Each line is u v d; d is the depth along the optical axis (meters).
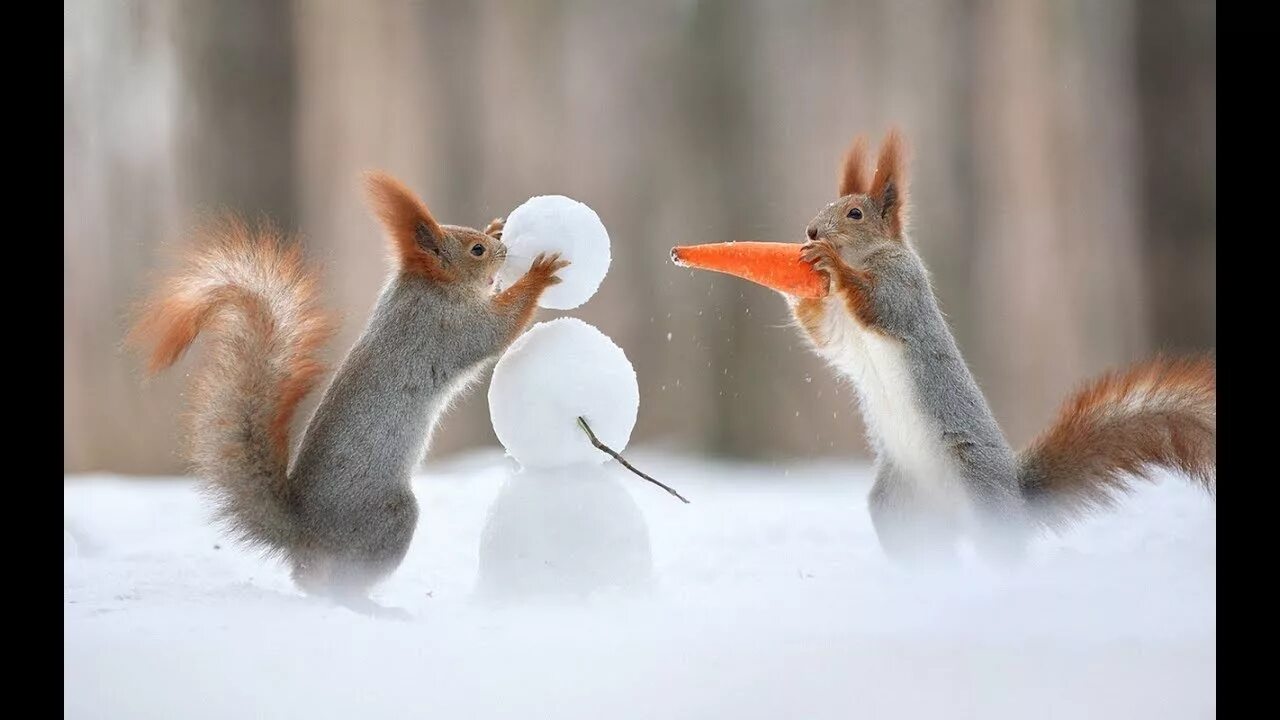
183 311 4.96
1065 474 5.05
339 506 4.94
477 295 4.98
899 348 5.05
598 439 4.93
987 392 6.90
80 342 5.75
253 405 4.95
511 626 4.84
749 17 7.45
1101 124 6.96
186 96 6.27
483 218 6.92
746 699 4.72
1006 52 7.10
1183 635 4.80
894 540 5.05
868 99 7.27
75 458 5.73
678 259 5.05
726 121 7.33
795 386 6.70
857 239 5.07
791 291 5.05
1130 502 5.26
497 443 6.36
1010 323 6.95
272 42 6.44
